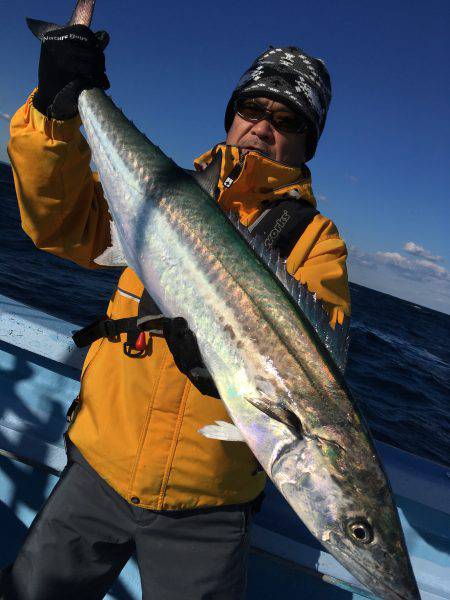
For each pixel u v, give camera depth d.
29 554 0.76
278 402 0.66
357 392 5.36
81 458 0.79
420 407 5.62
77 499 0.77
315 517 0.65
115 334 0.77
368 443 0.65
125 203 0.81
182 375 0.73
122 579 1.02
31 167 0.73
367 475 0.64
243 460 0.75
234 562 0.75
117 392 0.76
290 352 0.67
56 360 1.12
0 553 1.05
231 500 0.75
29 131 0.72
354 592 0.98
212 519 0.75
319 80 0.93
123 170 0.82
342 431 0.65
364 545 0.63
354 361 7.43
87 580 0.78
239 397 0.67
